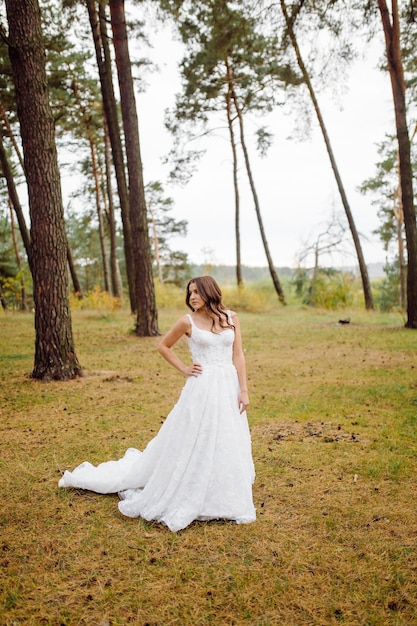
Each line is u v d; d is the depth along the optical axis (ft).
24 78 25.23
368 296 72.59
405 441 16.88
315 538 10.96
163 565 10.06
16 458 15.80
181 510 11.59
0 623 8.41
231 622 8.43
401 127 45.09
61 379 26.66
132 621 8.45
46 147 25.71
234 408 12.30
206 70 71.61
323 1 40.42
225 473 11.84
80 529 11.50
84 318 58.39
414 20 43.27
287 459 15.47
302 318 63.41
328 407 21.31
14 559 10.28
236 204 85.56
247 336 45.83
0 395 23.66
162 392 24.41
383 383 25.43
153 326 43.57
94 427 18.89
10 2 25.09
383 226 105.19
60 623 8.43
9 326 51.52
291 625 8.33
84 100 73.56
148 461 12.84
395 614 8.54
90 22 49.19
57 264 26.55
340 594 9.07
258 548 10.62
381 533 11.10
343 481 13.87
